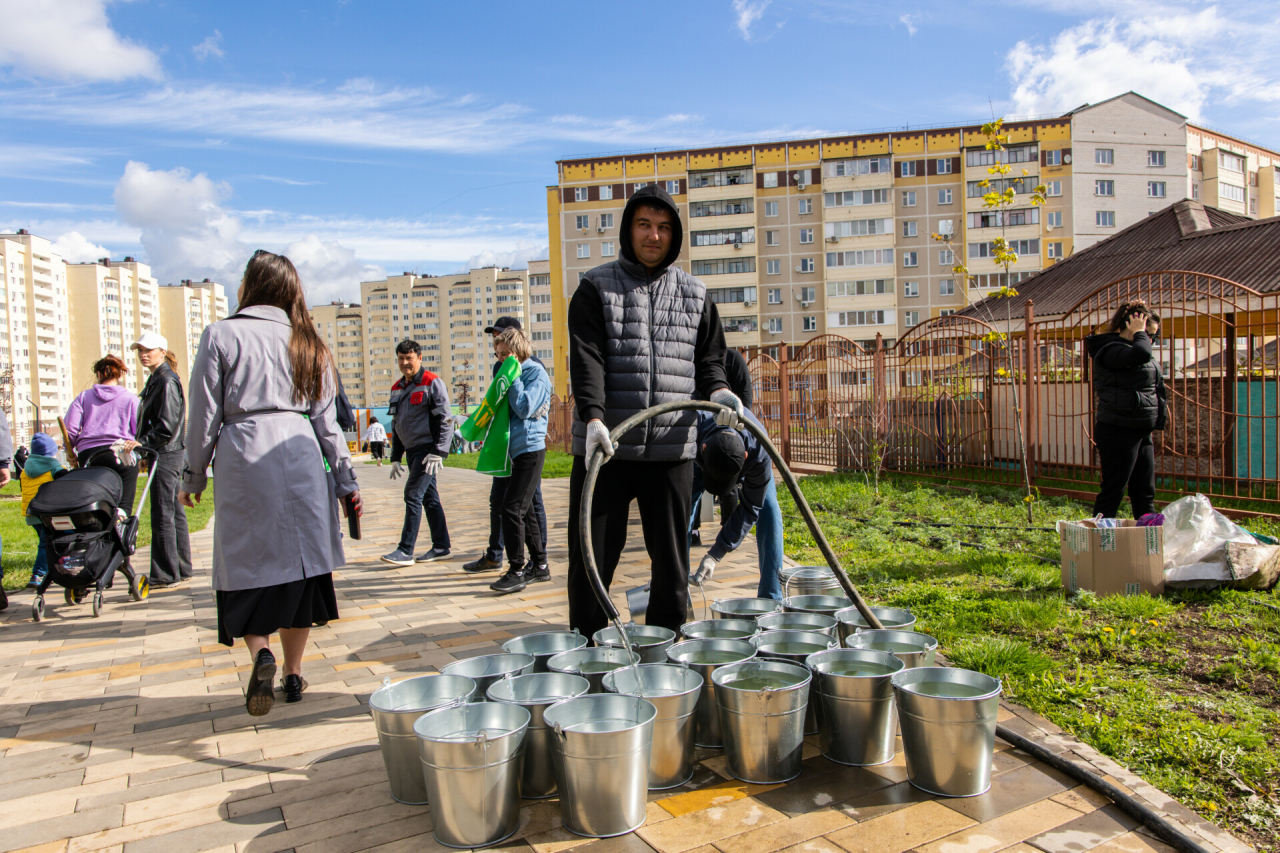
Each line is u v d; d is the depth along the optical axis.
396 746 2.17
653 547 3.00
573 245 53.19
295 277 3.09
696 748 2.56
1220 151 60.09
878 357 11.05
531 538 5.16
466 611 4.49
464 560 6.20
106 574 4.82
